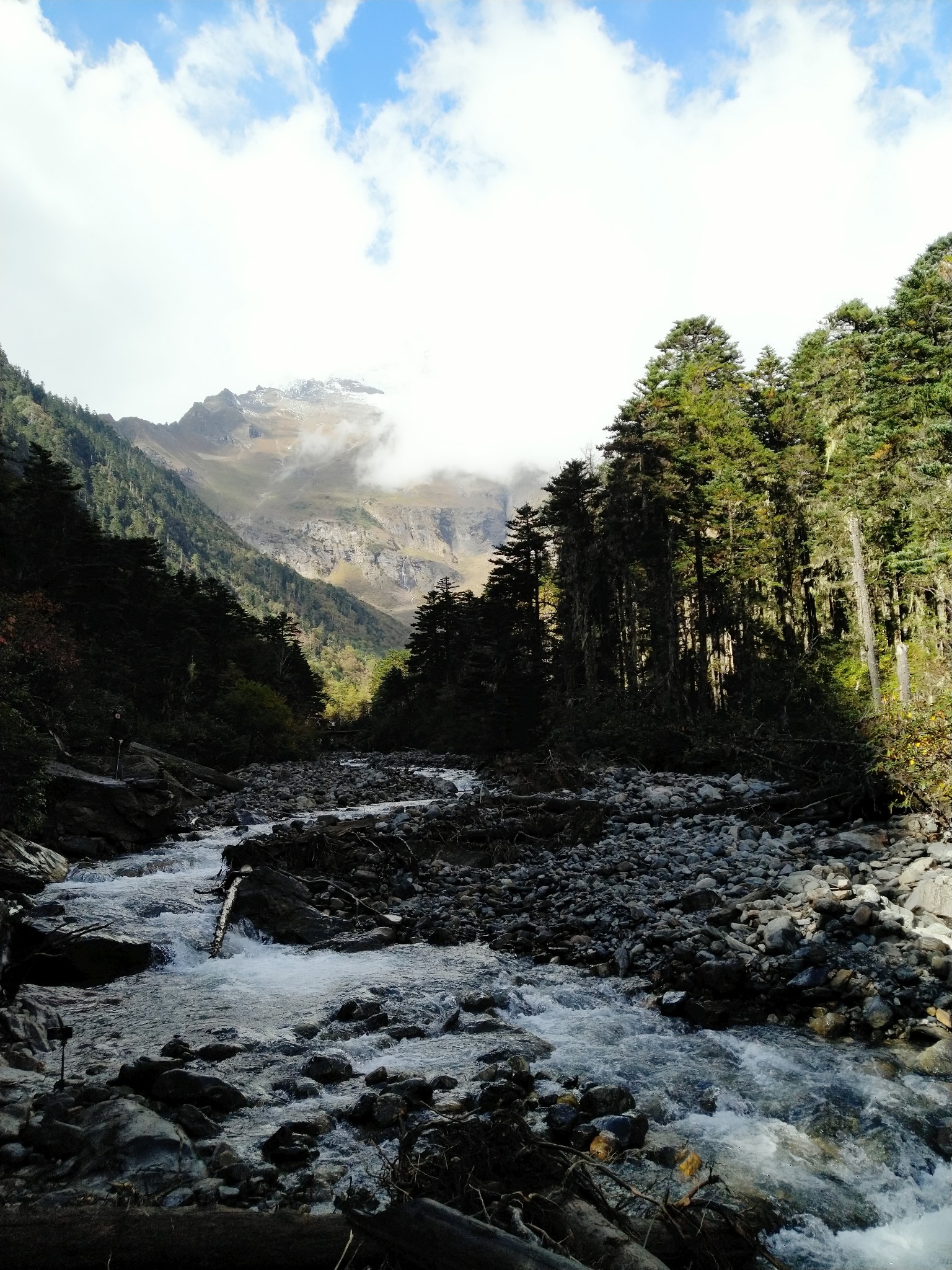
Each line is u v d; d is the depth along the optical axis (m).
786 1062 7.42
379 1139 5.84
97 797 19.14
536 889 13.81
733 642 52.22
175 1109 6.21
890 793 15.23
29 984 9.52
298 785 33.62
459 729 55.81
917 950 9.38
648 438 48.53
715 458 49.59
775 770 21.16
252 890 12.60
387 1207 4.57
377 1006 8.70
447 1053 7.54
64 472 61.28
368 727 80.94
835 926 10.12
